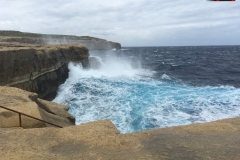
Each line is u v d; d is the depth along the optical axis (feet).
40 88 47.52
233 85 60.49
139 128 29.78
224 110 35.99
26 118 17.72
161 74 82.07
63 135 13.03
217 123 14.60
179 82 64.08
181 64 121.39
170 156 10.52
